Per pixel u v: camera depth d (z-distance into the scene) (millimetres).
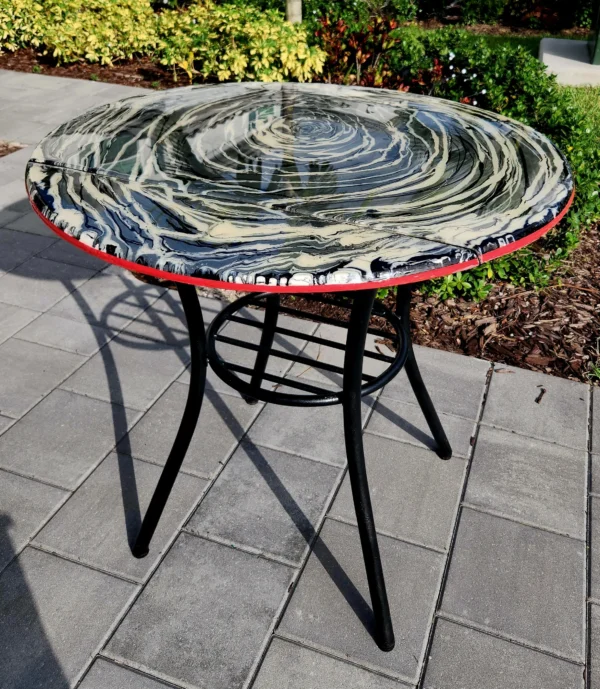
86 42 6320
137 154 1578
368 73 4430
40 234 3430
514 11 9758
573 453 2188
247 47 5566
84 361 2551
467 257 1132
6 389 2393
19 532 1867
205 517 1926
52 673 1535
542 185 1416
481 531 1908
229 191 1389
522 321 2887
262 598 1711
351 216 1271
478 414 2342
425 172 1501
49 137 1676
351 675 1550
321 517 1938
